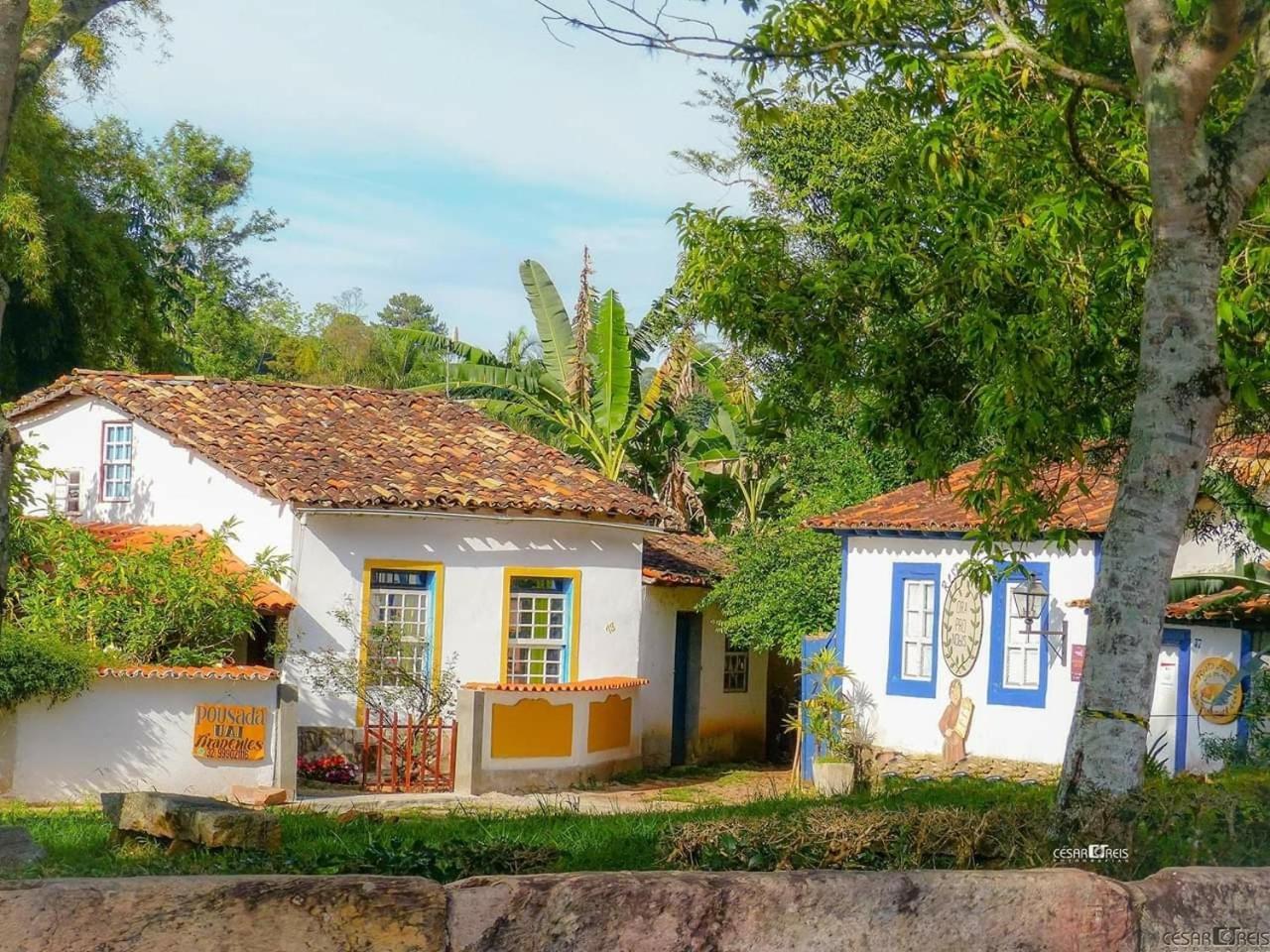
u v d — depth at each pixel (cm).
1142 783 854
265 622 2131
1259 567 1595
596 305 3175
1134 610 862
